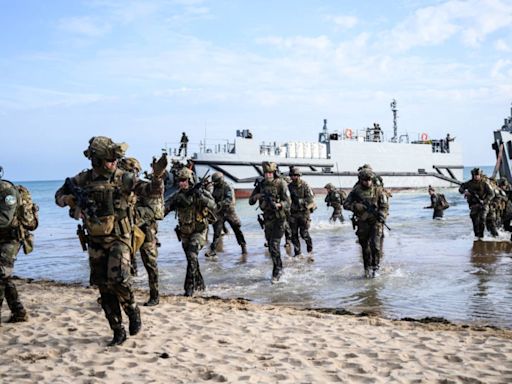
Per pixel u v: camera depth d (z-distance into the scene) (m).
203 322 6.97
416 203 40.88
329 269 12.10
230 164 42.69
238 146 43.34
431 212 31.50
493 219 17.02
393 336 6.26
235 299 8.94
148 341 6.00
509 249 14.36
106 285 5.68
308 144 47.91
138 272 12.33
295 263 13.12
